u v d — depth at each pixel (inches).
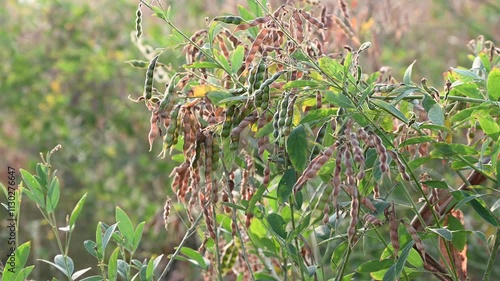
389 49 221.8
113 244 206.5
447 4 259.0
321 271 106.3
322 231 108.9
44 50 266.8
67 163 252.4
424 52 246.7
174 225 146.7
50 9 272.7
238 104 98.0
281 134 93.9
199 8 235.9
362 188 99.8
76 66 253.3
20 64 261.6
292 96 96.6
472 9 269.1
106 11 266.8
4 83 262.7
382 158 92.3
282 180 98.0
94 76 256.4
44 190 103.3
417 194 148.6
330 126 99.0
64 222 221.6
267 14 101.8
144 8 258.7
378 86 98.0
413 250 101.6
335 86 95.6
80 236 217.3
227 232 109.7
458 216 108.4
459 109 104.4
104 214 230.4
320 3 109.8
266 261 111.5
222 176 104.3
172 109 98.6
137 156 240.2
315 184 119.6
